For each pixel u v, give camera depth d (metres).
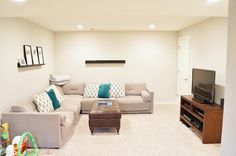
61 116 3.17
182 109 4.37
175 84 6.13
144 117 4.72
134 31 5.89
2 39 3.12
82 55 5.93
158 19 4.10
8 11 2.84
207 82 3.62
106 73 6.01
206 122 3.25
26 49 3.93
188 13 3.05
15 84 3.50
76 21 4.27
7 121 3.09
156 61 6.03
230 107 1.69
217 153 2.96
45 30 5.14
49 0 2.33
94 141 3.38
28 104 3.55
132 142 3.33
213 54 3.89
